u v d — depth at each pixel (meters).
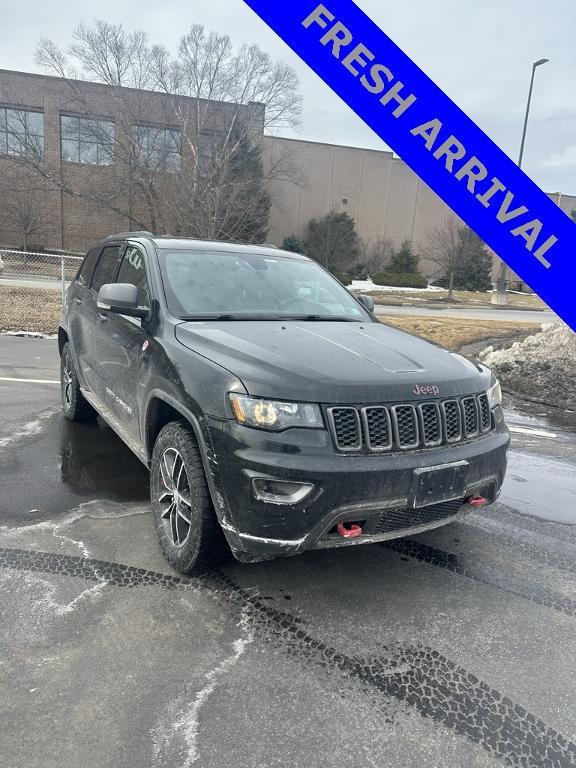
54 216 37.91
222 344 2.92
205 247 4.20
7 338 10.83
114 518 3.63
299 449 2.50
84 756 1.88
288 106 35.31
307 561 3.26
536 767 1.95
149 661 2.35
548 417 7.47
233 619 2.67
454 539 3.69
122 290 3.39
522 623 2.79
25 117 36.53
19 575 2.92
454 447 2.87
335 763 1.92
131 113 32.94
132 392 3.61
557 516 4.16
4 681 2.20
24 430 5.36
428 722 2.12
